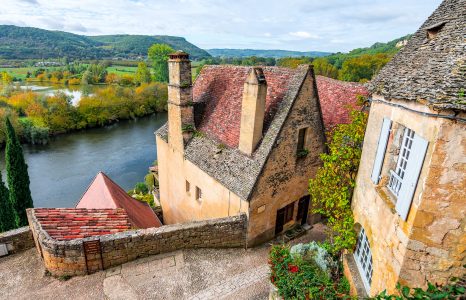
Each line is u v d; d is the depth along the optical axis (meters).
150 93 68.06
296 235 13.77
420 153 5.34
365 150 8.49
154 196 24.08
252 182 11.30
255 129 11.52
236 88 14.62
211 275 10.16
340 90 15.54
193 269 10.27
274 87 12.87
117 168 39.06
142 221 13.24
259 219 12.11
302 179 13.50
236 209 12.08
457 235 5.26
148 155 43.75
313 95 12.19
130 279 9.46
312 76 11.88
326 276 7.89
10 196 18.75
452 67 5.30
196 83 17.77
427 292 4.58
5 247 9.87
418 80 5.82
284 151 11.95
